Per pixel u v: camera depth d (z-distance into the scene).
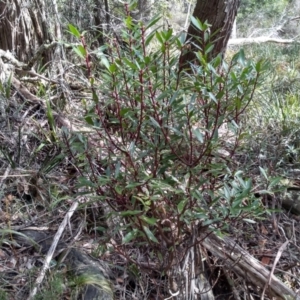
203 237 2.12
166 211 1.88
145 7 5.03
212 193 1.80
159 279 2.22
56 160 2.78
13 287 2.09
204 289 2.15
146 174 1.80
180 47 1.76
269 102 3.88
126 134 1.95
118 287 2.18
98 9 4.65
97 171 2.15
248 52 6.57
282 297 2.11
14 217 2.54
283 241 2.60
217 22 3.84
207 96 1.77
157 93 2.00
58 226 2.50
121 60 1.79
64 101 3.47
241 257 2.16
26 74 3.69
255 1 9.52
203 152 1.76
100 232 2.45
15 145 2.99
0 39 3.96
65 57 3.95
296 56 6.62
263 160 2.94
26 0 3.91
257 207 1.80
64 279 2.11
